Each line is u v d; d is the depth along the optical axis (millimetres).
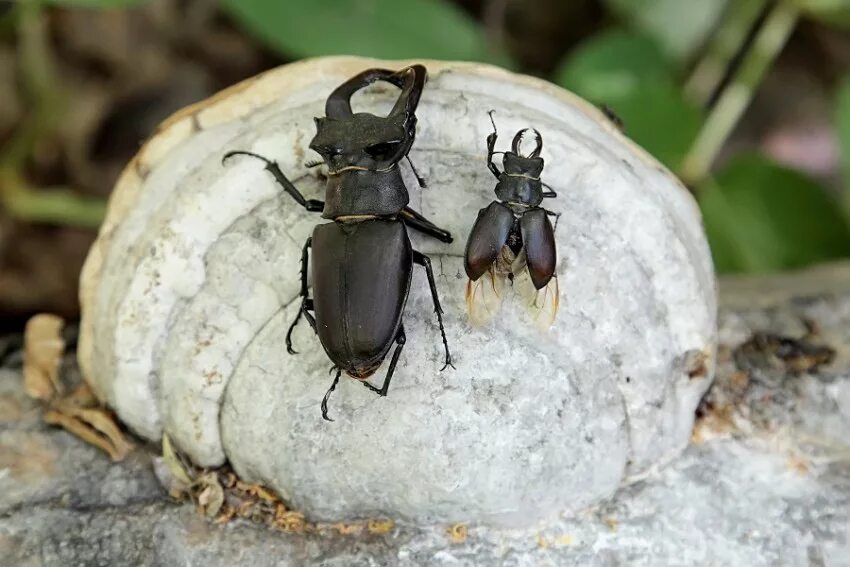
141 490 467
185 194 447
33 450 477
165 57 783
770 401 489
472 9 840
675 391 462
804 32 884
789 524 462
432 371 437
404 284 429
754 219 586
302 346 441
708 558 457
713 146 664
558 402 442
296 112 446
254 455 449
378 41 569
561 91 457
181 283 448
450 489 441
